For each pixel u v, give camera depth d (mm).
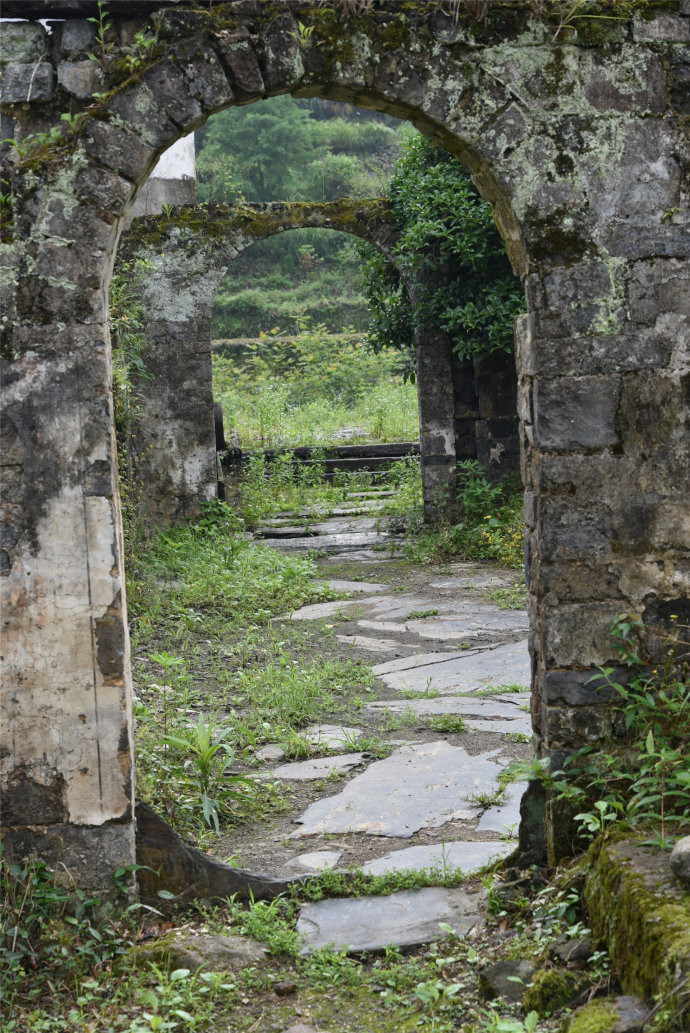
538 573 3801
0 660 3533
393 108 3803
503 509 10625
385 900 3723
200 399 10695
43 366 3527
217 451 11789
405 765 5066
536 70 3666
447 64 3654
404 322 11555
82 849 3566
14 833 3553
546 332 3684
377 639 7660
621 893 2982
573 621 3705
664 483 3713
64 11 3533
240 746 5465
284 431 15625
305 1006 3156
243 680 6492
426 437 11109
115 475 3629
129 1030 3002
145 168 3576
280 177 29516
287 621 8281
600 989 2916
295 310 27516
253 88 3586
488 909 3553
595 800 3684
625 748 3707
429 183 10516
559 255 3684
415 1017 3061
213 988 3219
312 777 5004
